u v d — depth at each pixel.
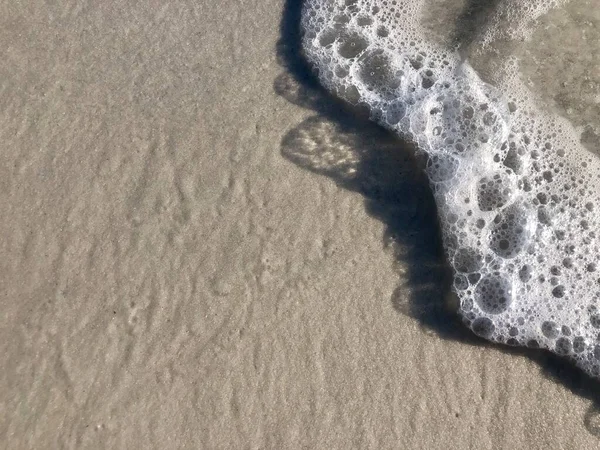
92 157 0.46
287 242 0.45
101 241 0.45
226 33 0.50
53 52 0.49
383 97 0.48
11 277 0.44
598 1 0.50
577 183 0.46
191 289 0.44
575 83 0.48
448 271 0.44
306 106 0.48
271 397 0.42
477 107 0.48
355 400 0.42
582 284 0.44
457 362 0.43
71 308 0.43
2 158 0.46
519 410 0.42
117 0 0.50
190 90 0.48
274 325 0.43
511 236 0.45
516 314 0.44
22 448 0.41
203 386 0.42
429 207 0.45
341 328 0.43
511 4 0.50
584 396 0.42
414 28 0.50
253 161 0.46
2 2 0.50
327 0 0.50
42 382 0.42
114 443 0.41
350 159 0.47
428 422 0.42
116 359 0.43
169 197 0.46
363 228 0.45
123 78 0.48
